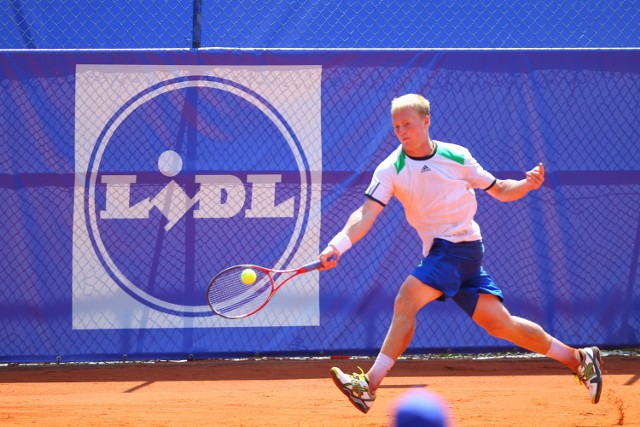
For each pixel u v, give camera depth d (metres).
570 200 25.36
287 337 24.91
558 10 27.30
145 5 27.34
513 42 27.34
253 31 27.05
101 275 24.88
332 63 25.47
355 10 27.23
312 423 16.58
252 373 23.80
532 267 25.22
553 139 25.45
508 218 25.27
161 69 25.27
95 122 25.11
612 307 25.22
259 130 25.28
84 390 21.47
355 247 25.16
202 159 25.16
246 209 25.09
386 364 14.37
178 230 25.00
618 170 25.50
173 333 24.83
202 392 20.92
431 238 15.09
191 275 24.94
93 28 27.34
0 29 27.12
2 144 24.95
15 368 24.92
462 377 22.88
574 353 15.59
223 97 25.31
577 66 25.61
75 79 25.16
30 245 24.81
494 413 17.39
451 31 27.33
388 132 25.39
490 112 25.47
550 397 19.45
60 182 24.98
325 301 25.05
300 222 25.14
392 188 14.96
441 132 25.41
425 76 25.47
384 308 25.08
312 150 25.27
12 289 24.78
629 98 25.64
